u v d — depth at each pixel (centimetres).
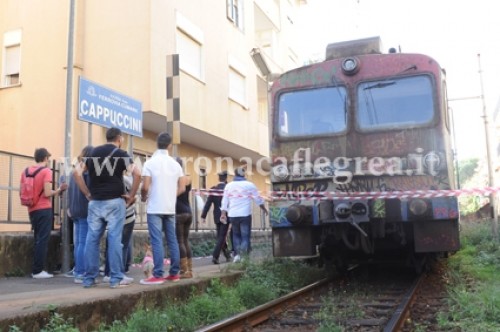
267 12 2372
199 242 1465
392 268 1083
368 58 866
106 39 1398
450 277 873
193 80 1582
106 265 746
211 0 1742
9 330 432
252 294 734
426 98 827
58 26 1445
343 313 627
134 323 529
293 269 927
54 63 1434
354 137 845
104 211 659
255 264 895
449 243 774
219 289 732
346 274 995
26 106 1451
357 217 794
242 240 1039
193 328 571
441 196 774
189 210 787
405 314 597
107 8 1407
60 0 1452
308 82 895
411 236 841
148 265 747
